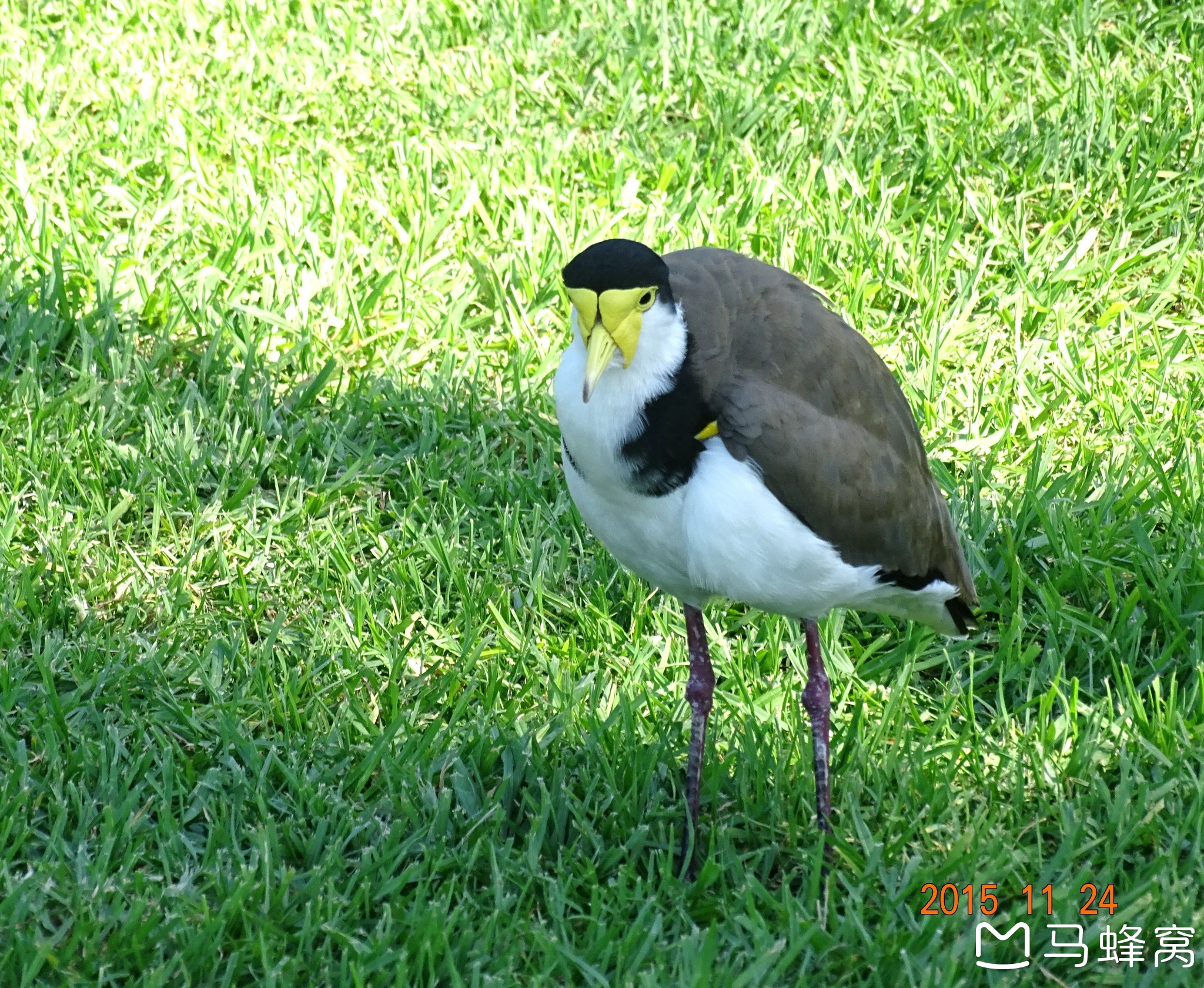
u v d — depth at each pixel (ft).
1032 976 24.93
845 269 44.86
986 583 34.55
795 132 51.34
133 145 50.03
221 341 41.65
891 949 24.93
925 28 58.23
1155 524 36.32
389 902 25.77
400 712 30.27
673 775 29.73
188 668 31.32
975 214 47.11
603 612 33.35
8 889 25.62
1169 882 26.53
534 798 28.89
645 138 52.03
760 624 33.63
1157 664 32.04
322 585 34.06
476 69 55.21
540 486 37.17
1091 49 55.98
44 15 57.72
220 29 57.67
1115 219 48.01
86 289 43.06
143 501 35.99
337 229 45.42
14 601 32.42
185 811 27.84
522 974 24.68
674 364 24.49
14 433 37.47
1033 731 30.14
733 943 25.48
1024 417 40.01
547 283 44.09
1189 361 42.09
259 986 24.18
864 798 29.48
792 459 24.76
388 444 39.04
